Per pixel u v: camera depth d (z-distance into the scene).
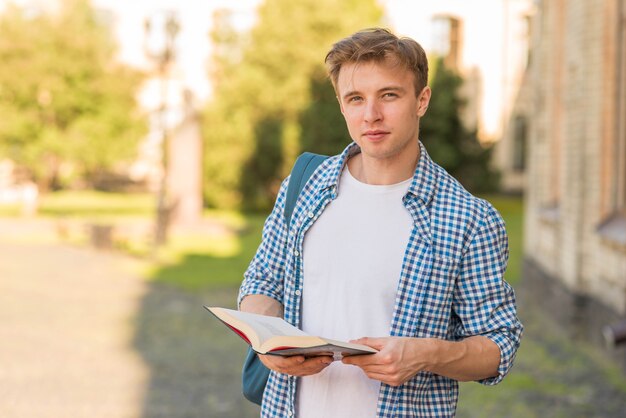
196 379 7.26
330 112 25.91
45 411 6.21
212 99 26.77
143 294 11.71
